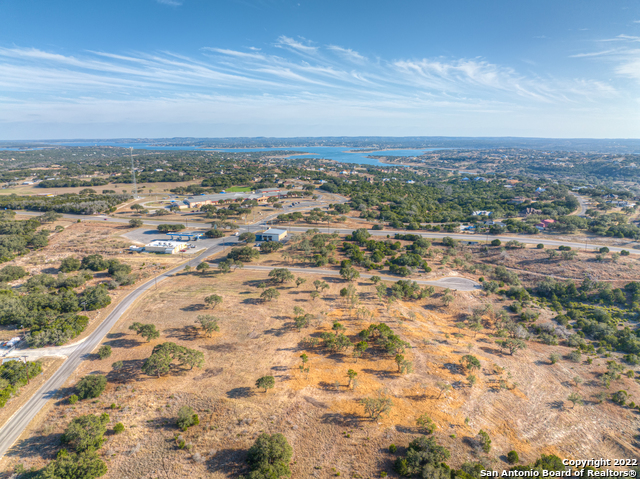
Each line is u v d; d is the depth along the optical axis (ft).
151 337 267.18
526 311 348.18
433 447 171.42
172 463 165.89
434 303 364.58
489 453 179.42
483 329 318.45
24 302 302.66
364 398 212.02
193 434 182.29
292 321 304.09
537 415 212.43
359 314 320.29
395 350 261.03
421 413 204.13
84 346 263.49
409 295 371.35
